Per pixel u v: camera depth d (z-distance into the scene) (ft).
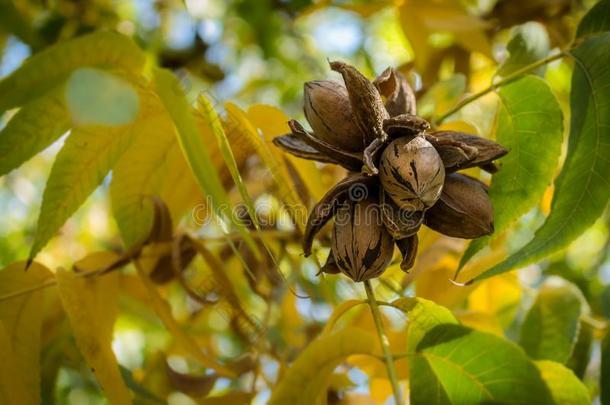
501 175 5.11
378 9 7.87
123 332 9.37
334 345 4.16
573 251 10.83
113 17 10.14
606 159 4.80
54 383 6.09
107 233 10.82
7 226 11.44
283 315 7.28
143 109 5.17
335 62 4.32
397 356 4.42
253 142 5.08
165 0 10.52
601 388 5.32
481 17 8.23
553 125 5.11
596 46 5.03
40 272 5.51
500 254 5.99
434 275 6.03
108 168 5.16
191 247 5.82
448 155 4.33
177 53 10.34
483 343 4.41
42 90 4.89
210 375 6.04
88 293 5.65
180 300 8.18
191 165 4.30
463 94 7.35
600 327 6.24
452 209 4.39
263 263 6.08
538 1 8.02
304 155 4.70
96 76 3.32
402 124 4.15
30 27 8.48
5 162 5.04
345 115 4.42
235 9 10.48
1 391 4.98
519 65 5.59
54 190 5.06
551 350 5.99
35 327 5.46
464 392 4.54
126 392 4.92
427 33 7.56
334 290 6.72
